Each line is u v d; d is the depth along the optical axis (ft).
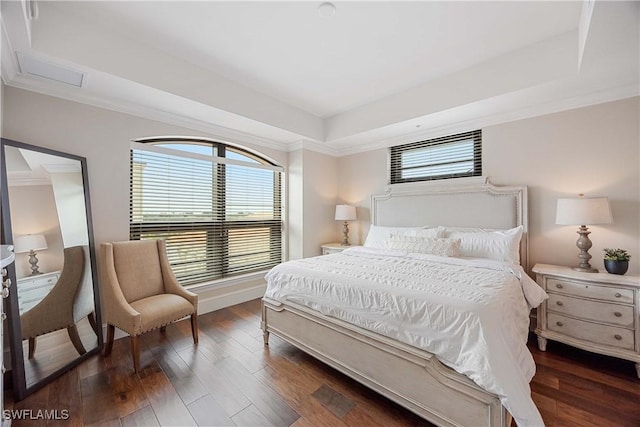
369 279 6.13
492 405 3.95
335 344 6.11
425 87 9.51
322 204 13.97
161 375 6.39
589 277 6.86
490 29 6.79
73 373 6.43
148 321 6.74
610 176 7.72
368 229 13.47
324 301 6.36
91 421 5.00
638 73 6.83
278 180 13.69
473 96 8.46
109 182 8.21
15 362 5.50
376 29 6.75
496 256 8.29
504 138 9.51
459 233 9.49
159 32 6.85
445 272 6.73
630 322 6.37
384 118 10.70
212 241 11.10
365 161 13.56
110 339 7.22
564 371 6.52
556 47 7.09
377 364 5.35
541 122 8.81
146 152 9.32
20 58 5.99
